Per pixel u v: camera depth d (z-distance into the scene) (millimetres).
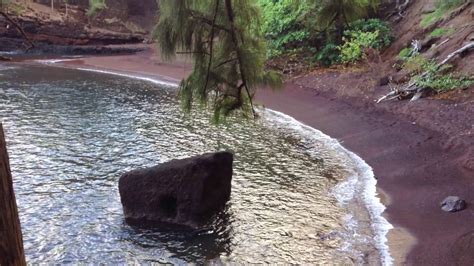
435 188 10336
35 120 17625
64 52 42031
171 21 7945
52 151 13773
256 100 20922
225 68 8648
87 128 16641
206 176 9266
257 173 12219
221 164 9703
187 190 9219
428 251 7812
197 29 8094
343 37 22672
